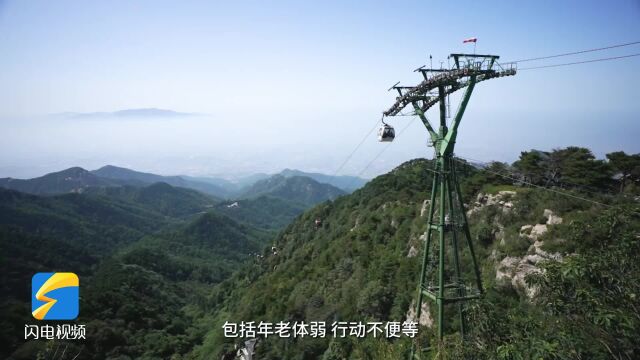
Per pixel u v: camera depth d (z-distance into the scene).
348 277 85.56
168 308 162.75
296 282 108.50
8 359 86.00
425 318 53.75
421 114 40.12
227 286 182.75
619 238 12.98
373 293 65.94
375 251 84.56
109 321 126.88
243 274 185.25
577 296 11.68
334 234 125.56
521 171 66.75
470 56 32.91
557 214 46.84
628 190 51.88
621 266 11.90
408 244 75.12
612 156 58.03
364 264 82.38
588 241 14.42
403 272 67.19
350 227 118.88
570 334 10.98
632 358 10.31
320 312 80.06
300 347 73.31
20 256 182.12
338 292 82.44
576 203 47.00
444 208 36.66
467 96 34.09
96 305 133.25
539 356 10.62
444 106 36.97
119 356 106.19
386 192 114.81
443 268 36.25
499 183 65.69
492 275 49.19
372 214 105.19
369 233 96.38
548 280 13.03
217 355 100.62
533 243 46.56
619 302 11.18
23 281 151.50
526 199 53.00
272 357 79.81
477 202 61.91
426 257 39.03
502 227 53.84
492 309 14.74
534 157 66.00
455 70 33.47
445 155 37.19
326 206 166.50
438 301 36.28
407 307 60.91
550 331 11.49
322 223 154.25
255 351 84.69
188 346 127.69
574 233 14.99
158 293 175.00
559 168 63.19
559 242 42.03
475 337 14.39
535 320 13.19
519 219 51.91
